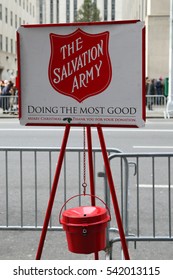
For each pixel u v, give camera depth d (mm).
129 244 5195
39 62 3758
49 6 140000
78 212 3857
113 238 4809
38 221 5918
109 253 4637
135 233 5457
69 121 3764
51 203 3803
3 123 18656
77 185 7773
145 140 13336
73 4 137625
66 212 3895
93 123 3730
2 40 58125
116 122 3693
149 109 22375
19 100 3828
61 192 7316
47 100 3787
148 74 30016
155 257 4750
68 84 3732
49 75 3756
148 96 22297
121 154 4992
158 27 29844
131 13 61906
